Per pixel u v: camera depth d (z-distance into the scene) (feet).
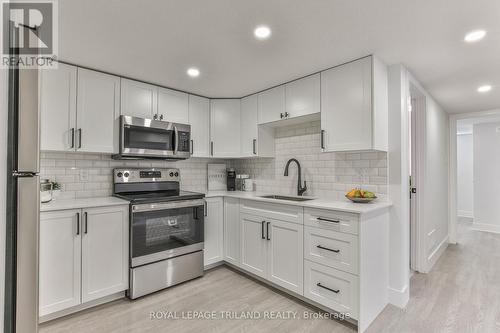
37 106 2.56
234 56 6.86
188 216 8.73
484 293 7.95
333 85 7.48
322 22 5.29
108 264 7.14
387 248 7.25
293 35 5.80
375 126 6.71
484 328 6.19
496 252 12.07
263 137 10.23
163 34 5.78
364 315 6.07
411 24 5.33
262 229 8.34
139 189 9.27
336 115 7.39
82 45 6.27
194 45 6.27
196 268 8.87
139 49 6.48
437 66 7.50
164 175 9.94
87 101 7.59
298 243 7.26
